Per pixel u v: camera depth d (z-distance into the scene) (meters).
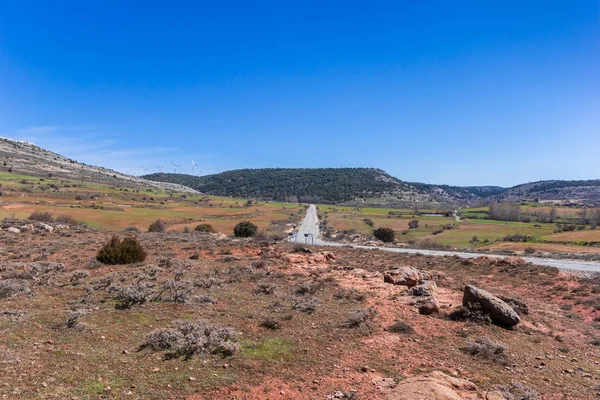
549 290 22.50
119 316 10.90
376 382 8.11
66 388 6.73
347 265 24.89
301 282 17.95
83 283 14.51
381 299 15.93
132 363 8.05
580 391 9.00
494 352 10.72
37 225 39.78
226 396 7.07
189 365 8.20
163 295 13.30
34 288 13.35
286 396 7.30
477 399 7.52
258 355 9.09
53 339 8.88
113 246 20.09
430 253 43.16
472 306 14.23
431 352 10.41
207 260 22.69
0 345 8.20
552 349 12.29
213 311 12.27
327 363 9.07
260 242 30.72
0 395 6.23
